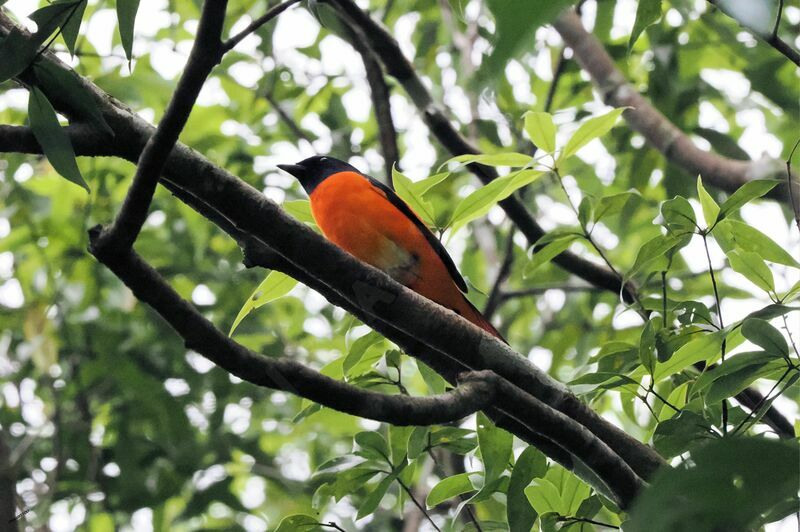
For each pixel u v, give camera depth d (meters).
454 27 13.21
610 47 12.34
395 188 7.27
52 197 13.43
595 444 5.94
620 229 12.20
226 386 13.91
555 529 6.59
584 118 11.56
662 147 10.87
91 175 13.28
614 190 12.80
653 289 8.91
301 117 14.25
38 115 4.97
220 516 14.44
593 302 12.77
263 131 14.30
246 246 6.09
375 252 9.02
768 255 6.67
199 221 13.90
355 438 7.16
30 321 12.44
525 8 1.84
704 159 10.56
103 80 12.07
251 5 12.55
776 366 5.97
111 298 13.55
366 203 9.03
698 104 12.27
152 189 4.98
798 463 2.27
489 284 13.35
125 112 5.71
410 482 7.31
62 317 13.42
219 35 4.66
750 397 7.73
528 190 12.84
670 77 11.91
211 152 13.76
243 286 13.89
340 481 7.18
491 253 13.91
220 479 13.19
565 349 12.26
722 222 6.73
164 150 4.89
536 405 5.87
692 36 12.65
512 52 1.85
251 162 13.76
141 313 13.95
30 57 4.75
